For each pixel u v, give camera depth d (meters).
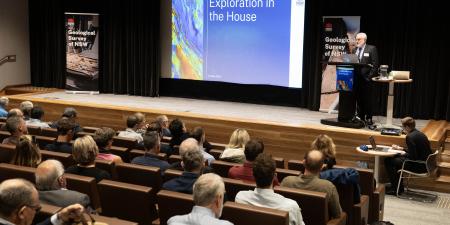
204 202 2.88
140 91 12.54
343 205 4.55
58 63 13.51
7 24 13.45
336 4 10.13
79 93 12.69
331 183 4.07
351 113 8.47
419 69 9.70
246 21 11.04
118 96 12.40
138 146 6.34
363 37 8.30
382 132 7.86
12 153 5.20
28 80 14.12
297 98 10.99
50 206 3.07
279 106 11.08
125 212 3.87
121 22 12.55
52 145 5.65
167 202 3.61
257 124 8.94
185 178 3.99
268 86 11.26
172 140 6.29
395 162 7.23
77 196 3.34
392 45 9.85
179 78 12.02
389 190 7.40
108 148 5.27
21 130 5.82
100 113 10.48
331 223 4.03
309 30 10.46
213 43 11.46
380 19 9.88
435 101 9.64
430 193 7.42
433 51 9.57
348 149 8.16
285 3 10.62
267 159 3.54
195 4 11.55
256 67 11.09
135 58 12.45
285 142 8.73
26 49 13.98
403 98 9.86
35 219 3.00
